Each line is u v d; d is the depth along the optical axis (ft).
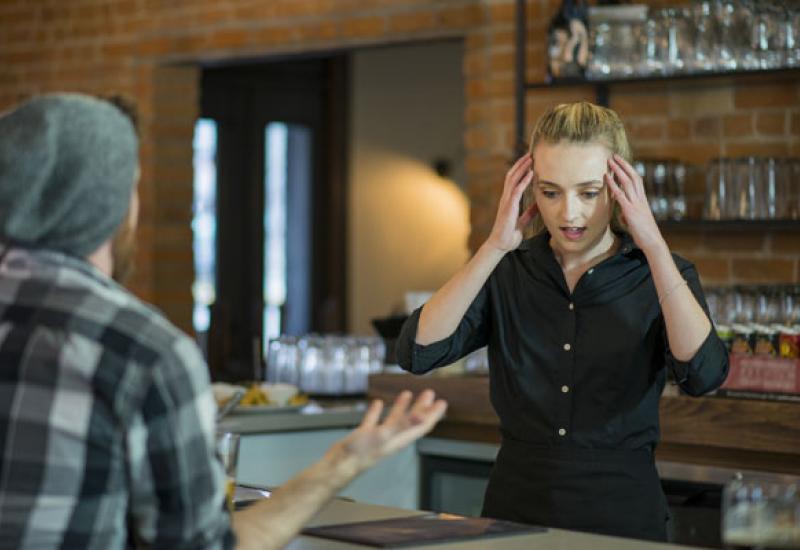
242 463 13.79
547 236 9.45
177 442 5.35
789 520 6.05
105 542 5.35
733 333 12.24
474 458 13.74
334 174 29.81
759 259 15.05
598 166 8.81
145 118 21.57
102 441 5.27
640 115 15.93
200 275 28.32
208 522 5.48
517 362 9.29
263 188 29.14
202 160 28.27
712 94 15.44
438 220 29.94
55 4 22.88
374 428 6.05
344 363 15.97
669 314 8.62
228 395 14.21
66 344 5.28
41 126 5.43
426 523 7.60
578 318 9.12
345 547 6.89
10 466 5.23
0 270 5.46
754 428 11.83
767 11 14.28
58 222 5.46
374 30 18.63
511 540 7.06
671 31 14.90
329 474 6.08
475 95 17.63
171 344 5.38
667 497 12.40
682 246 15.60
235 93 28.71
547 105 16.58
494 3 17.39
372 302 30.09
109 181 5.52
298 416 14.15
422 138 30.01
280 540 5.97
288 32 19.62
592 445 9.02
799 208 14.23
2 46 23.81
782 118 14.96
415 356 9.34
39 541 5.24
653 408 9.07
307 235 29.81
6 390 5.27
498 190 17.38
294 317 29.63
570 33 15.64
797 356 11.86
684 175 15.12
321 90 29.94
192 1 20.77
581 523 9.00
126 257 5.90
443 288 9.25
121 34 21.84
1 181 5.43
